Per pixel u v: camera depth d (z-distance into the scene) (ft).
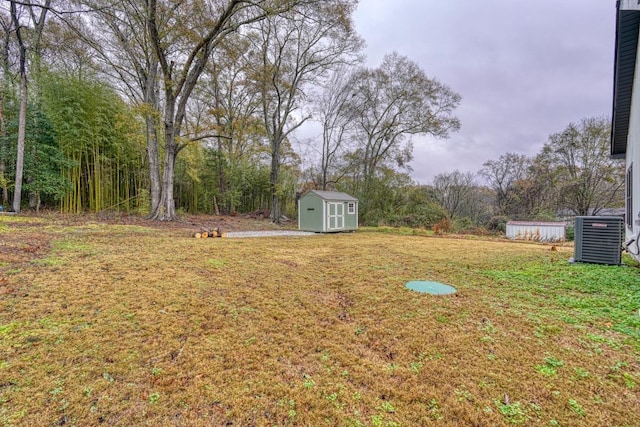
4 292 10.71
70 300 10.50
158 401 6.08
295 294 12.45
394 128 64.75
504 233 51.72
